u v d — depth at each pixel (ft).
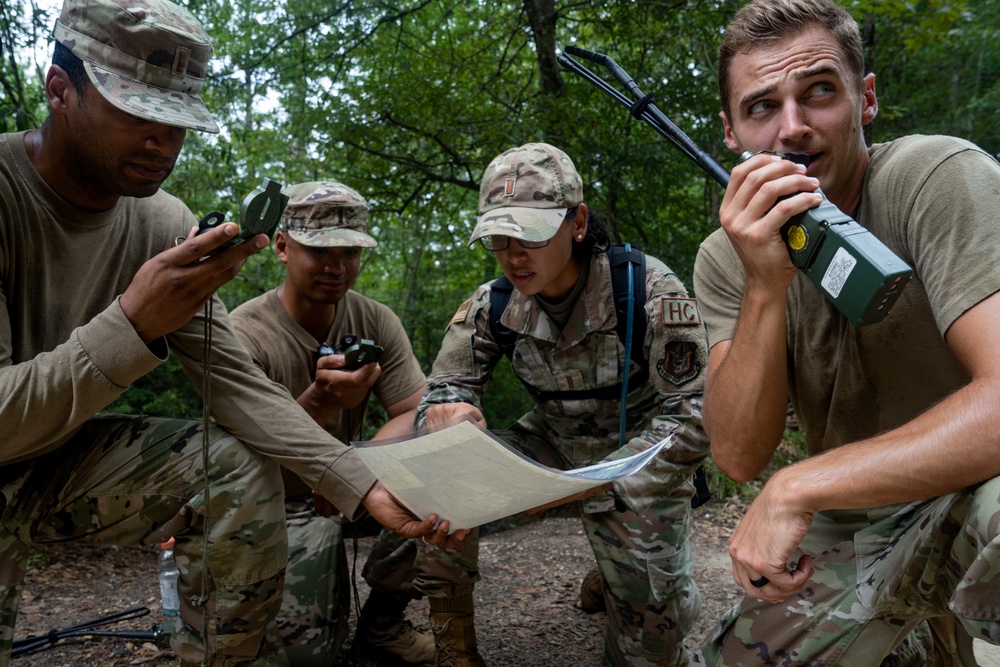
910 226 5.02
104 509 6.66
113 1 5.75
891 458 4.27
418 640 9.17
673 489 7.55
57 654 8.99
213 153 27.71
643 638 7.92
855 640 5.12
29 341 6.32
